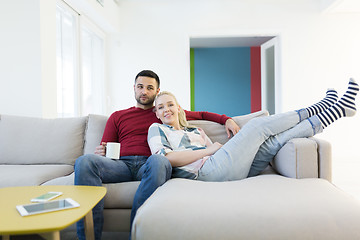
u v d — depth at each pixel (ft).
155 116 6.84
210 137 6.89
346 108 5.73
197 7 16.74
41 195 3.96
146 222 3.69
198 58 25.43
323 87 16.61
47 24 9.87
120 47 16.93
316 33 16.56
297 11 16.56
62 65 12.07
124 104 16.96
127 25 16.89
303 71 16.61
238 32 16.61
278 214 3.62
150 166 4.90
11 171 6.07
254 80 25.35
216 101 25.41
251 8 16.61
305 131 5.61
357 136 16.67
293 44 16.60
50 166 6.71
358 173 12.94
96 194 4.08
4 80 9.59
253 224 3.56
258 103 25.35
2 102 9.58
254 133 5.57
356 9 15.92
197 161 5.70
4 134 7.25
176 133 6.09
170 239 3.60
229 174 5.47
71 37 12.95
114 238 5.89
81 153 7.38
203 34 16.72
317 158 5.32
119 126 6.72
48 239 3.02
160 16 16.81
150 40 16.87
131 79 16.92
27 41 9.50
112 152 5.56
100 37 16.34
